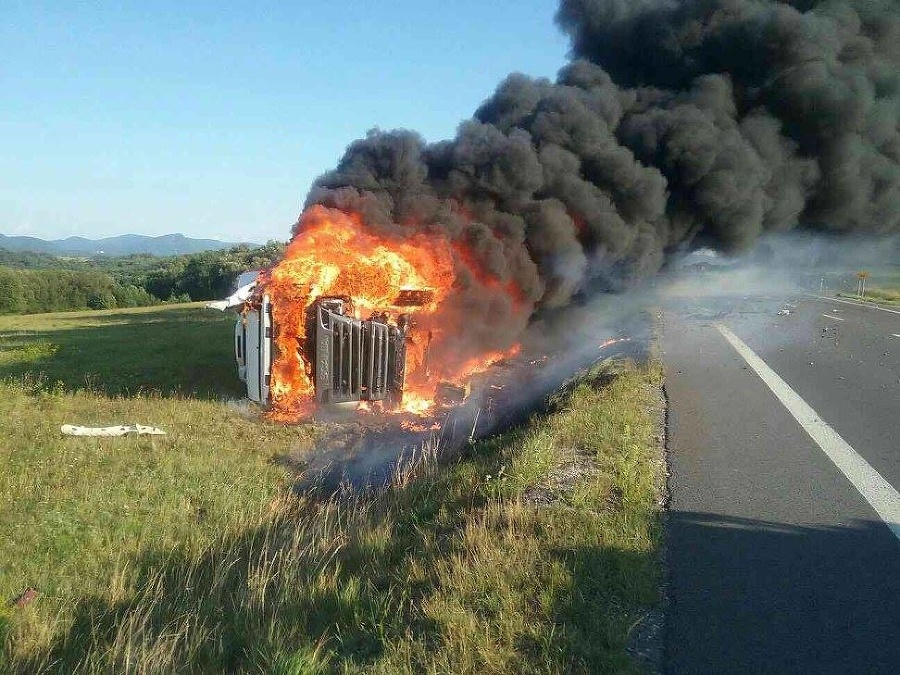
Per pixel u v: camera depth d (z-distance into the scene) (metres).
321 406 10.41
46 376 14.70
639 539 4.69
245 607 4.93
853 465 6.38
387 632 4.00
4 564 6.11
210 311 37.44
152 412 11.36
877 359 12.24
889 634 3.74
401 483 7.70
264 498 8.05
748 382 10.05
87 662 4.52
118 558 6.21
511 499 5.60
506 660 3.56
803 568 4.46
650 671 3.46
